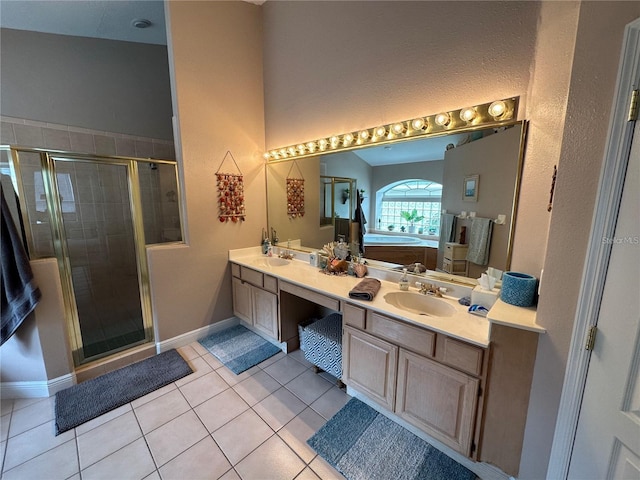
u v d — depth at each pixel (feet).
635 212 2.86
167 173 8.89
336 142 7.93
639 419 2.90
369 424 5.98
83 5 8.10
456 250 6.11
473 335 4.46
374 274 7.59
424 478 4.87
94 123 10.15
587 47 3.16
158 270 8.38
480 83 5.43
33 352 6.60
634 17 2.80
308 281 7.32
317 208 8.89
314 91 8.43
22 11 7.87
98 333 8.98
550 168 4.69
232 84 9.21
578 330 3.49
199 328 9.49
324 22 7.86
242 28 9.27
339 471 5.00
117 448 5.44
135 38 10.53
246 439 5.64
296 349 8.91
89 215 8.86
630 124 2.86
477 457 4.65
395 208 7.09
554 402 3.86
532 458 4.18
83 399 6.63
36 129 9.04
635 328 2.90
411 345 5.12
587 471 3.51
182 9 7.95
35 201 6.61
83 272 9.00
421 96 6.27
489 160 5.44
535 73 4.74
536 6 4.65
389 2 6.50
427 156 6.40
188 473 4.97
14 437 5.65
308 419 6.13
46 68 9.12
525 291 4.47
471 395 4.49
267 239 10.60
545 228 4.84
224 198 9.38
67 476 4.91
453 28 5.64
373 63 6.98
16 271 6.15
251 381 7.41
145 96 11.30
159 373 7.62
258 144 10.12
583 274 3.38
